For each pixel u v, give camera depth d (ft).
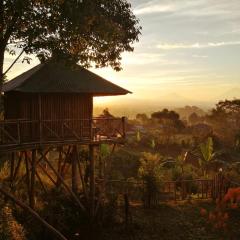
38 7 58.80
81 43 64.85
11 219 56.85
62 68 75.46
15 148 63.52
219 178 92.17
